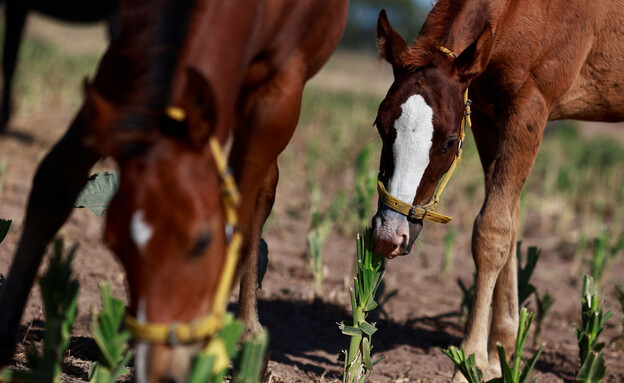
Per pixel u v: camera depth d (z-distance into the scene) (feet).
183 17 12.67
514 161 22.07
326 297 29.76
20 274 14.96
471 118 24.43
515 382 16.48
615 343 27.94
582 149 71.61
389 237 19.43
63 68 91.20
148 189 11.05
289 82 16.69
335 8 18.20
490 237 21.39
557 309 32.40
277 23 15.96
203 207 11.28
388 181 19.89
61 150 14.78
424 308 30.55
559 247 42.91
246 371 13.08
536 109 22.20
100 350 13.25
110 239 11.28
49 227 15.12
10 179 40.40
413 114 19.44
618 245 33.88
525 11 21.85
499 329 22.56
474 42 19.84
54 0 50.55
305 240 38.83
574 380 24.09
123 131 11.13
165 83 11.80
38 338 20.52
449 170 21.04
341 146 65.41
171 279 11.17
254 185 16.70
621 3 23.68
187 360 11.57
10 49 49.11
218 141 13.05
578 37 22.91
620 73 24.26
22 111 61.46
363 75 196.54
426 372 23.09
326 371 21.61
